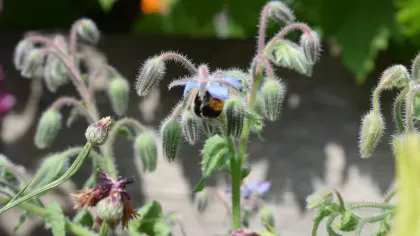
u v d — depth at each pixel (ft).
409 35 2.22
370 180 2.20
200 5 2.34
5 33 2.36
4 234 2.31
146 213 1.64
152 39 2.29
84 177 2.24
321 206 1.49
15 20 2.55
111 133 1.69
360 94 2.23
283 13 1.65
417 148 1.04
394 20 2.17
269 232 1.41
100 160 1.67
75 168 1.44
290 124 2.23
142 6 2.63
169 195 2.24
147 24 2.60
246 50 2.27
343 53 2.18
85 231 1.64
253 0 2.32
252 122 1.58
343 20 2.20
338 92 2.24
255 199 1.83
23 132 2.32
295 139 2.23
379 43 2.17
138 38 2.30
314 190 2.21
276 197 2.22
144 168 1.74
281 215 2.22
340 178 2.21
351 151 2.22
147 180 2.25
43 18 2.58
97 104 2.27
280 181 2.22
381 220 1.46
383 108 2.20
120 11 2.66
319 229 2.10
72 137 2.28
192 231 2.23
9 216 2.31
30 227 2.31
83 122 2.28
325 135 2.23
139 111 2.27
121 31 2.67
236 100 1.48
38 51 1.79
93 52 2.30
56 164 1.64
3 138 2.32
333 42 2.25
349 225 1.50
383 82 1.47
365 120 1.50
